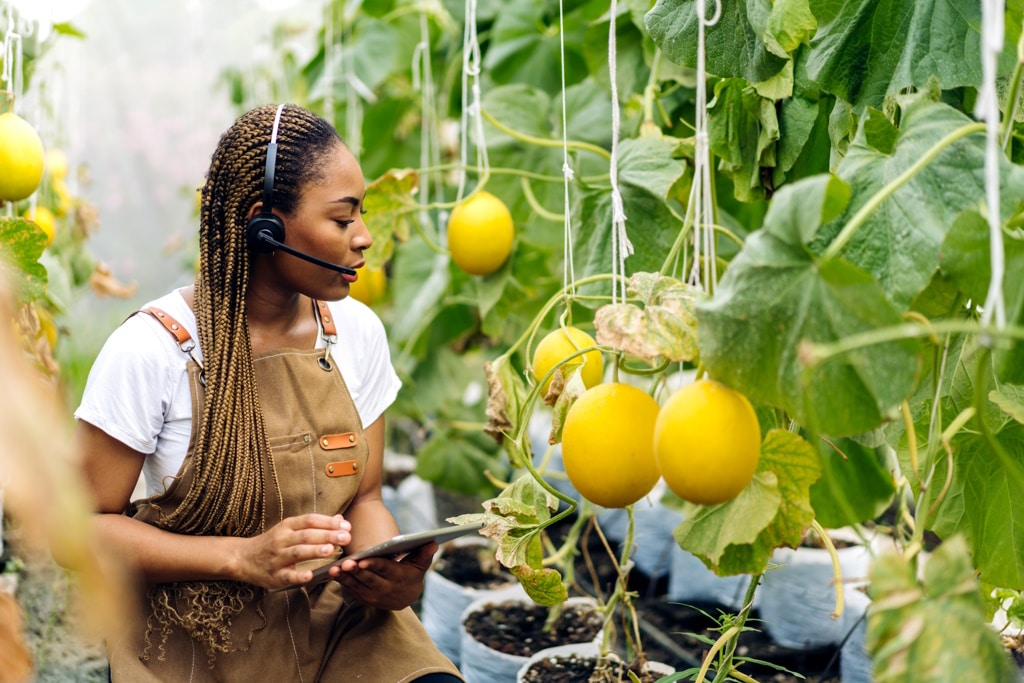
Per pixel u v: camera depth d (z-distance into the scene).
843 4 1.34
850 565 2.18
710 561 1.05
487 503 1.31
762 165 1.61
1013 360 0.99
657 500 2.70
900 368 0.88
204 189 1.44
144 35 4.86
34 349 1.92
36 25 2.26
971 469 1.31
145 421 1.41
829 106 1.62
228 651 1.42
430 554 1.45
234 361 1.42
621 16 2.09
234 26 4.76
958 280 1.01
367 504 1.61
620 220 1.25
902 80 1.28
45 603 2.28
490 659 1.92
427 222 2.84
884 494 1.71
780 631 2.22
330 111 3.01
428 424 3.03
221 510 1.42
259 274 1.46
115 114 4.86
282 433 1.46
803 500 1.04
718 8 1.05
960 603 0.86
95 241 4.85
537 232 2.29
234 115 5.04
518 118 2.31
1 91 1.75
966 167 1.05
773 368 0.92
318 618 1.52
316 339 1.55
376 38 3.07
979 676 0.84
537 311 2.43
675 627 2.38
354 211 1.44
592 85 2.34
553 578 1.28
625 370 1.16
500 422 1.50
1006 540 1.28
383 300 3.35
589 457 1.06
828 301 0.89
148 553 1.37
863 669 1.94
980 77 1.24
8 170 1.65
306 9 4.42
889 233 1.07
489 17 2.82
